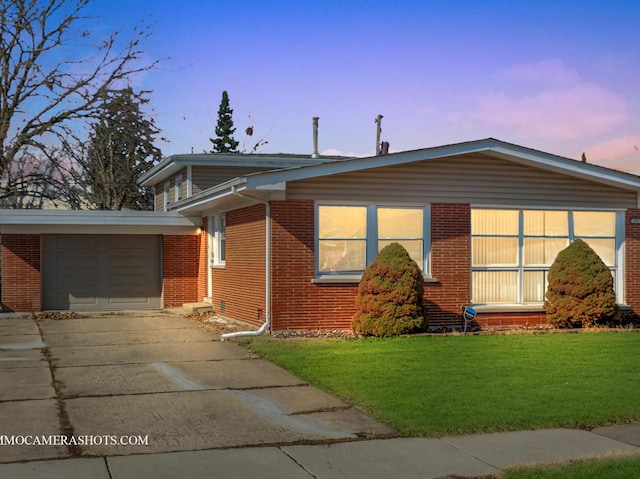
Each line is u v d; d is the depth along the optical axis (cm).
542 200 1753
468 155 1692
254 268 1667
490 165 1711
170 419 879
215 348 1414
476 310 1702
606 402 969
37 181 3108
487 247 1745
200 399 983
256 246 1652
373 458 742
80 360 1281
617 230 1838
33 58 2731
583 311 1661
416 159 1611
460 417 890
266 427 852
